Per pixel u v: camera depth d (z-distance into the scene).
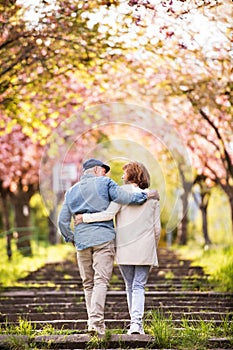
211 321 8.17
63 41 13.33
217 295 11.62
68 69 14.55
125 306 10.63
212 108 15.59
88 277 7.54
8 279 14.55
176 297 11.48
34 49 13.19
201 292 11.77
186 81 14.78
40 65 14.00
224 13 11.41
